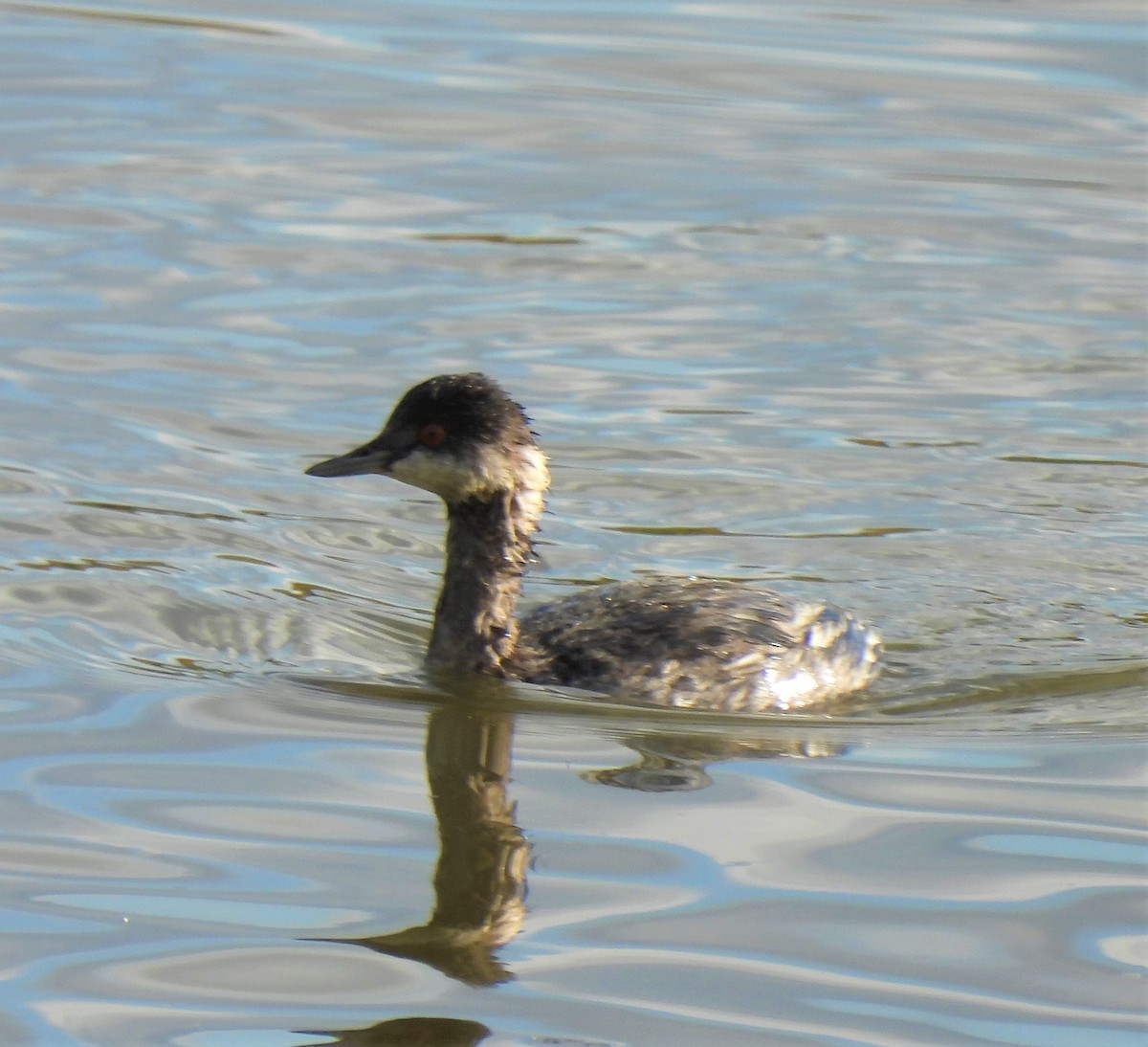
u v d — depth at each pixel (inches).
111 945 349.1
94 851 384.8
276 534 600.7
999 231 888.3
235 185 914.1
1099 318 795.4
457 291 805.9
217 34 1157.7
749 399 716.0
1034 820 409.1
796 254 856.9
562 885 376.2
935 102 1059.3
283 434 670.5
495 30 1184.8
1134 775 436.5
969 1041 320.8
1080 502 642.2
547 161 964.6
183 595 546.0
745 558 599.5
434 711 476.4
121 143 964.0
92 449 651.5
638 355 750.5
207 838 392.2
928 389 729.6
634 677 495.5
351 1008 329.7
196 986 335.6
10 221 854.5
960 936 356.8
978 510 635.5
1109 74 1106.1
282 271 816.9
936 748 457.1
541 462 517.3
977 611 564.1
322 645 522.3
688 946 351.9
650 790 426.0
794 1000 334.0
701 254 856.3
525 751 450.0
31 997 330.6
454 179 935.7
